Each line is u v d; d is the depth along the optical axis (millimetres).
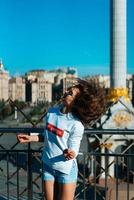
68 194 5270
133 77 91875
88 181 10578
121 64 16812
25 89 147375
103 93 5219
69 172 5250
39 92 146250
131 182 11945
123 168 11789
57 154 5227
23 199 11305
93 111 5133
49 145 5281
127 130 7035
